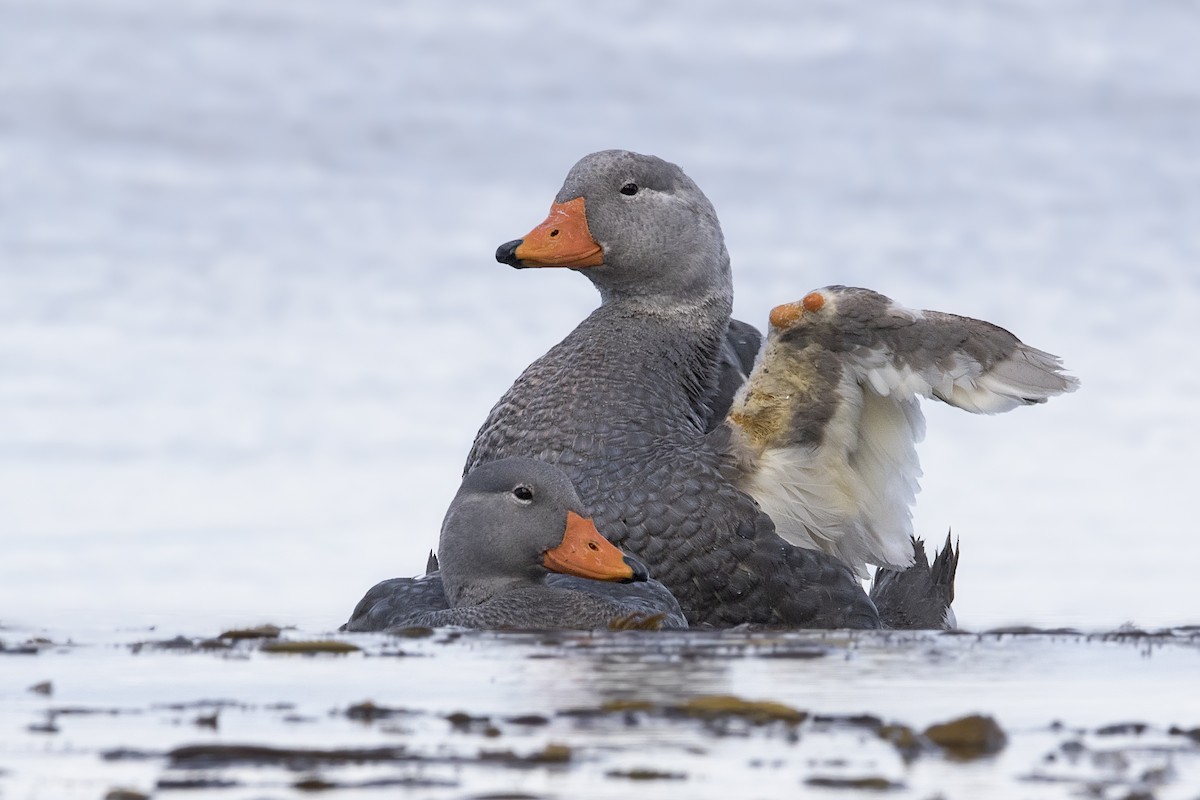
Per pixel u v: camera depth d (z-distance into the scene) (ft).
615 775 26.61
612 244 51.16
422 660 35.76
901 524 48.62
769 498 47.24
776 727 29.43
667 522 46.06
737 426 47.75
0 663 35.60
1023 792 26.03
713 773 26.81
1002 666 35.19
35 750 28.12
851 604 46.47
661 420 48.78
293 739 28.73
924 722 30.17
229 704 31.40
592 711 30.40
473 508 43.88
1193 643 38.19
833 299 46.55
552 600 42.22
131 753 27.81
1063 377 46.50
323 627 47.03
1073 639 38.70
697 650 37.09
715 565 45.98
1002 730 28.63
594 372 49.65
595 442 47.73
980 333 46.47
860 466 48.26
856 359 46.62
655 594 44.16
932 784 26.37
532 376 50.01
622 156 51.85
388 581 45.98
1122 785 26.32
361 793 25.73
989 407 46.29
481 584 43.96
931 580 49.62
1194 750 28.40
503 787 26.03
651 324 51.39
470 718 29.91
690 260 51.62
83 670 34.71
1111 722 30.40
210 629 42.93
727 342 54.75
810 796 25.80
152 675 34.19
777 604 46.21
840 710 31.07
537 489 43.70
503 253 51.37
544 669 34.68
